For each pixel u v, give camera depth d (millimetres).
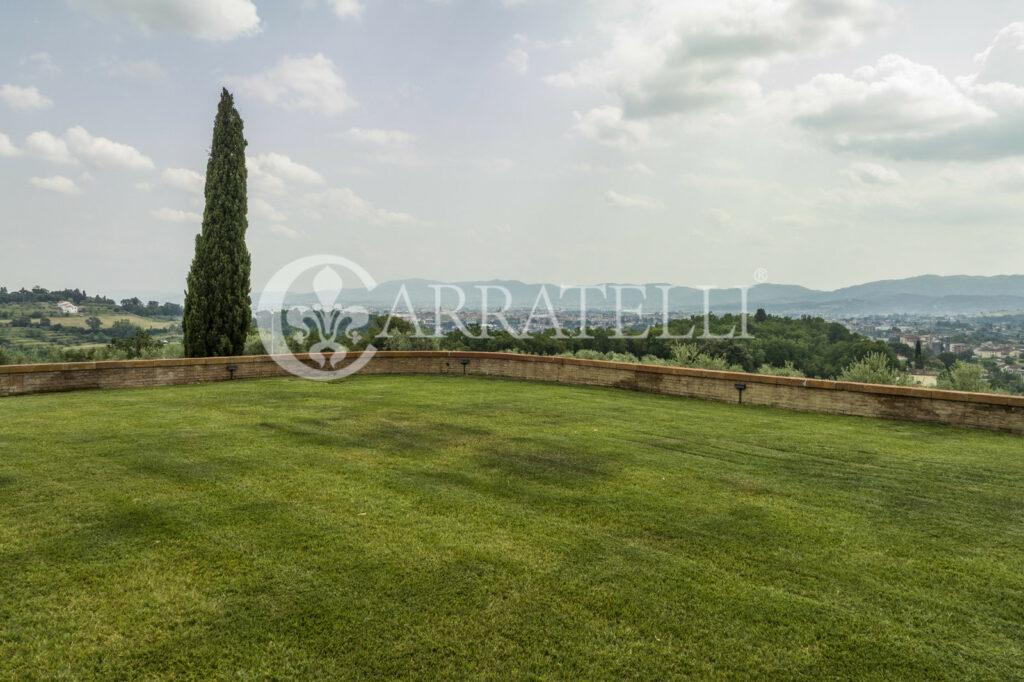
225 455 7027
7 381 11141
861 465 6957
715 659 3205
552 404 11125
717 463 6988
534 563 4246
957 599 3871
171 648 3219
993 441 8227
